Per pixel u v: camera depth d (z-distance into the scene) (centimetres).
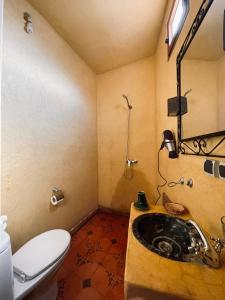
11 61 118
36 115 141
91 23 162
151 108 227
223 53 62
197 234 77
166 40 151
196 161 92
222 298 52
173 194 138
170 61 144
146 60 228
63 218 180
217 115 66
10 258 84
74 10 145
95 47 198
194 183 96
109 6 144
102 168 262
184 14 104
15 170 122
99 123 261
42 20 148
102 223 225
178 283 57
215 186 73
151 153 229
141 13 155
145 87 229
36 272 95
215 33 68
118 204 253
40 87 145
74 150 201
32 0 132
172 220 100
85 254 164
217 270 62
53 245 118
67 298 120
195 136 89
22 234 128
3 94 112
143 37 190
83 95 221
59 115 172
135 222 98
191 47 94
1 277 78
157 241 96
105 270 145
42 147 148
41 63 147
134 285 58
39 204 145
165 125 166
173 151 125
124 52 213
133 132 238
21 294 85
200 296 52
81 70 216
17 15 123
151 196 231
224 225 62
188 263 65
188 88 99
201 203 87
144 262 67
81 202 217
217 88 67
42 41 148
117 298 120
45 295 106
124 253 165
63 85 179
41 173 147
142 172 235
